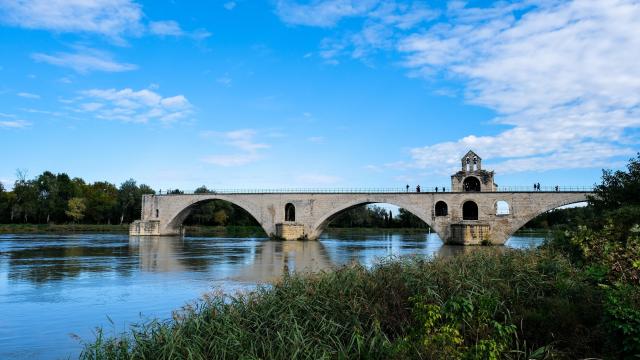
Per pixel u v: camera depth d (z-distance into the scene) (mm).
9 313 23734
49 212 136875
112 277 36125
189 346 12125
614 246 15023
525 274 15711
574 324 12297
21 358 16859
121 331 20094
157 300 26891
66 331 20312
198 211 149625
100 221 152000
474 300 13094
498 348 11148
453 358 10703
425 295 13695
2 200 135250
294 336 12039
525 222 75125
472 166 82750
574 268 16250
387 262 18531
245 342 12414
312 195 92812
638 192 24828
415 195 83250
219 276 36469
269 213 96312
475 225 75500
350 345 11695
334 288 15609
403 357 10914
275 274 37500
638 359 10539
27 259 49750
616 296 11664
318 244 79938
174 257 52938
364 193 87812
